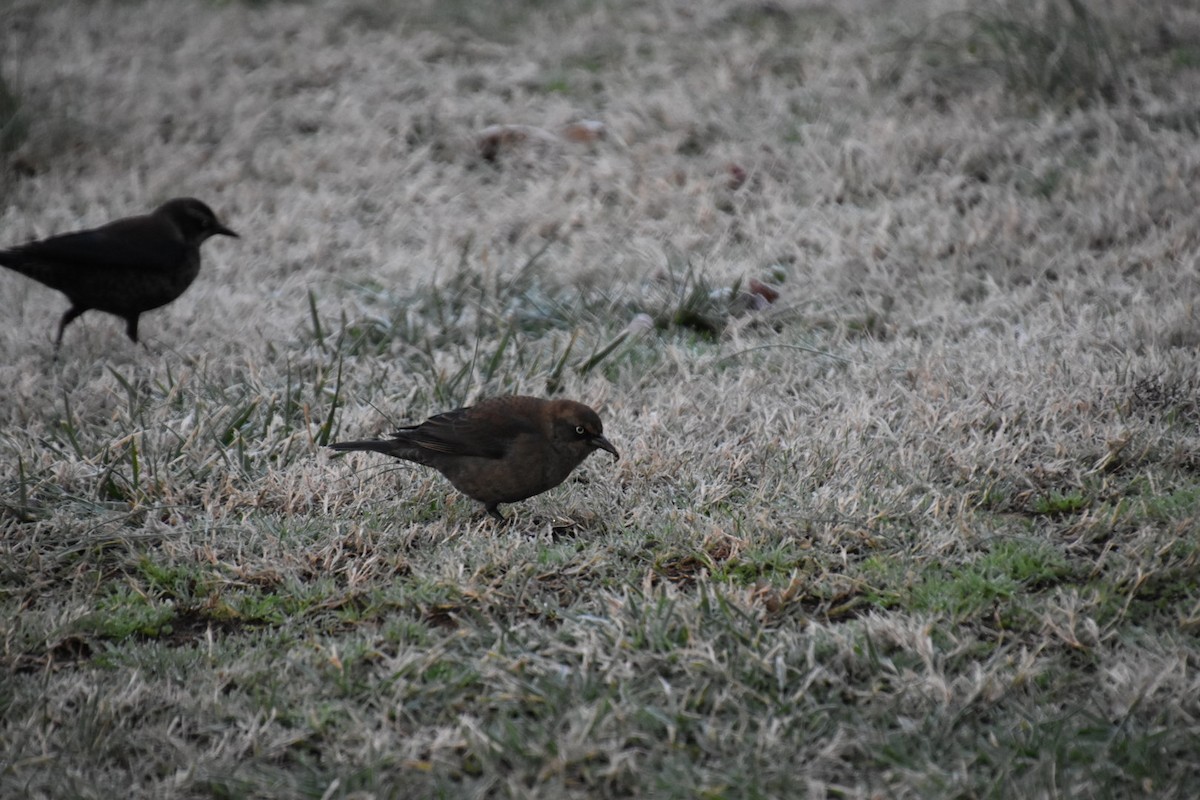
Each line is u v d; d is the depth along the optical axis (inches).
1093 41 725.3
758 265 573.3
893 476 381.4
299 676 299.9
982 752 262.5
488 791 259.0
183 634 327.3
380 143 721.6
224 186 697.0
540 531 370.3
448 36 882.1
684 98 744.3
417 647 309.1
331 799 254.7
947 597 318.0
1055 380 431.8
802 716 275.4
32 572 350.3
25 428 441.4
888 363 466.0
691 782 254.2
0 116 738.2
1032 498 373.4
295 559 352.2
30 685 295.7
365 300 560.1
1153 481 369.4
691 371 480.1
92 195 674.2
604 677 290.2
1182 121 652.7
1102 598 312.2
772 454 402.9
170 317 549.0
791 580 327.6
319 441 421.7
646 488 388.5
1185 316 469.7
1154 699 274.4
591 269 571.8
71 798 254.2
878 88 740.7
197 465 405.7
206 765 266.7
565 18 906.1
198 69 837.8
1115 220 564.4
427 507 385.4
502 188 675.4
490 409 370.3
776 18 880.3
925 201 613.0
